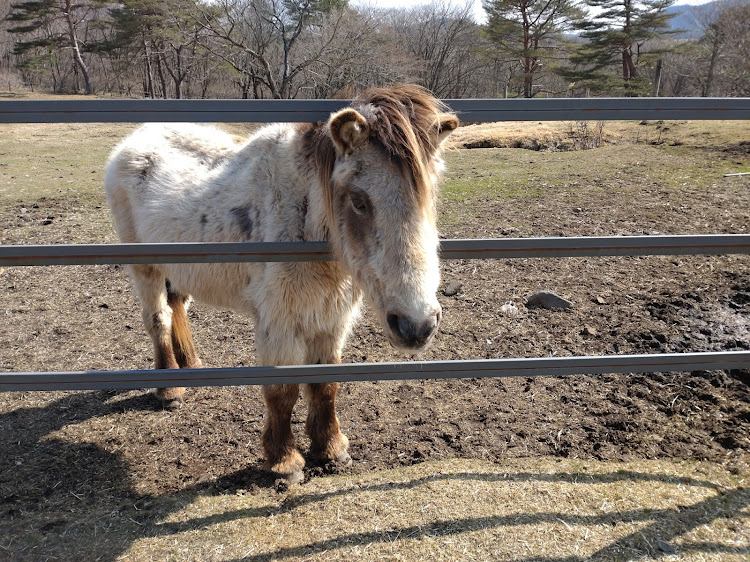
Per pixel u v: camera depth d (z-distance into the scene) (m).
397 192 2.29
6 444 3.50
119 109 2.25
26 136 15.73
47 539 2.64
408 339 2.26
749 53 33.66
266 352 3.05
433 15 37.16
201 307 5.58
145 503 2.91
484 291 5.54
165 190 3.59
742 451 3.08
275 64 26.22
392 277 2.28
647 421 3.47
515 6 33.66
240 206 3.17
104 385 2.63
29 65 36.19
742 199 7.44
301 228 2.97
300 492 2.90
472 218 7.39
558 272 5.83
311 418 3.36
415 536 2.54
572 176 9.40
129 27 27.11
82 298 5.75
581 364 2.72
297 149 2.97
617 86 32.19
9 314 5.38
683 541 2.46
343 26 24.48
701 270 5.54
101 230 7.39
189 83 35.81
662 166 9.62
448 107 2.40
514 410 3.71
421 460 3.26
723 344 4.26
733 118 2.41
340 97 2.73
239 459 3.37
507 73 38.84
